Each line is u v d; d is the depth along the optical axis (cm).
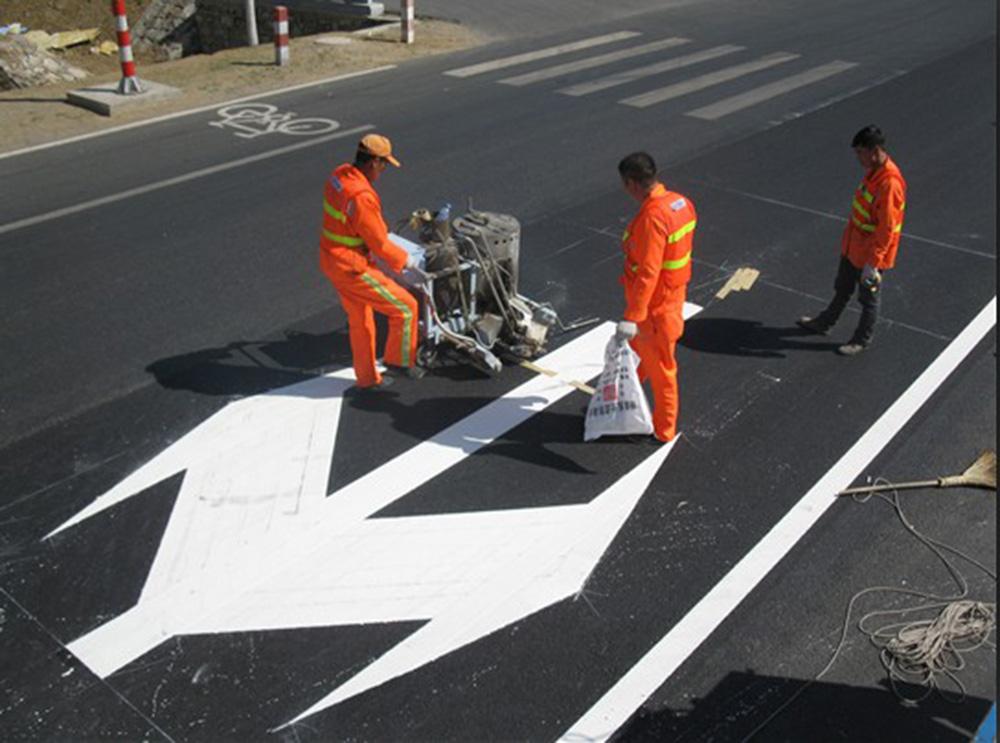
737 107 1323
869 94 1391
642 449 604
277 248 877
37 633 463
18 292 787
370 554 517
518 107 1310
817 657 454
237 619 475
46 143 1153
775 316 771
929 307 788
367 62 1531
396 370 687
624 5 2000
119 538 525
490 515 546
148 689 436
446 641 462
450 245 653
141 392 656
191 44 2055
